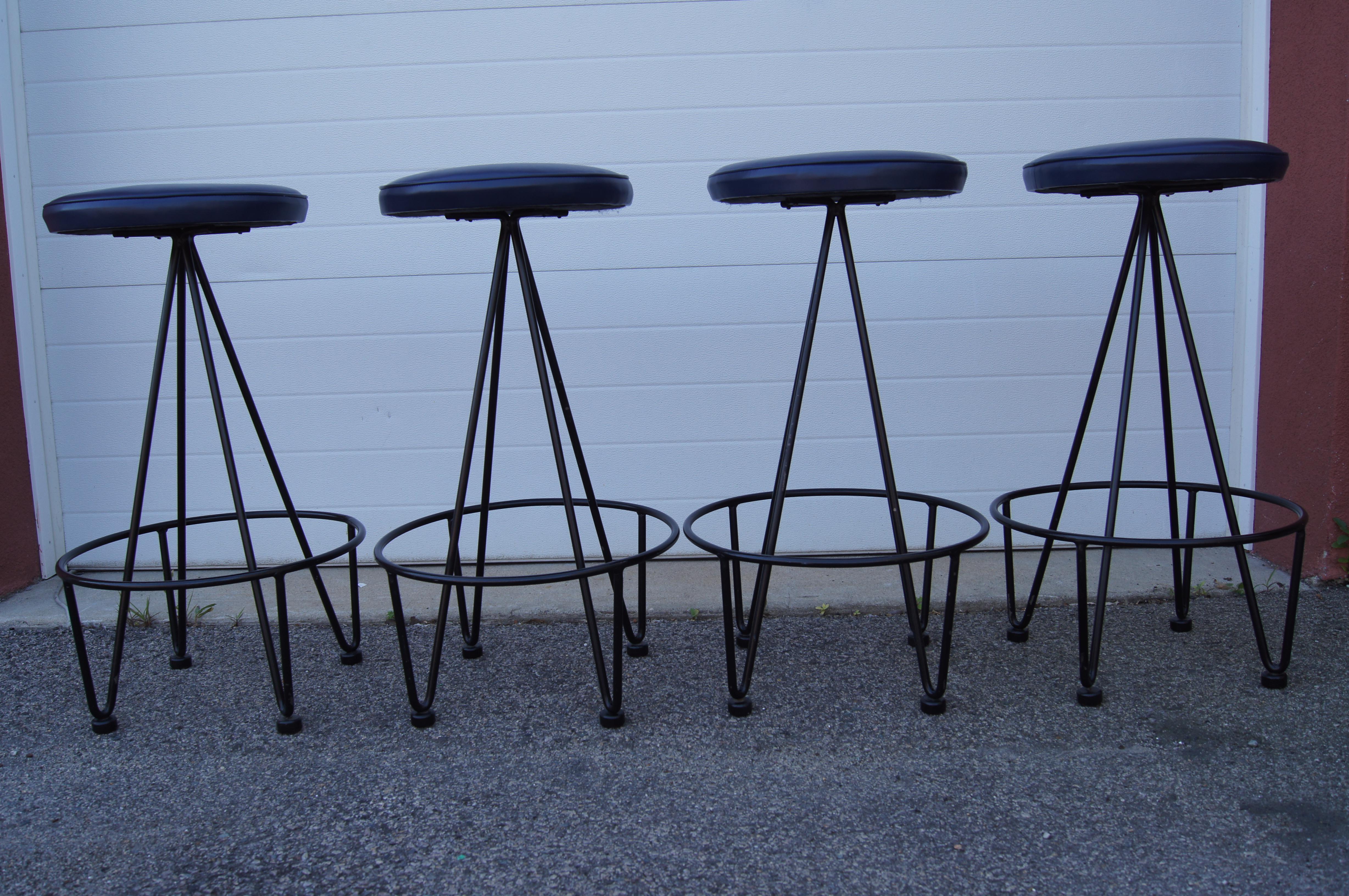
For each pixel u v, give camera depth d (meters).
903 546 2.03
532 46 2.90
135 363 3.05
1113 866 1.56
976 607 2.69
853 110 2.91
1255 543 2.42
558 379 2.28
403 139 2.95
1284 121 2.74
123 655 2.51
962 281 2.97
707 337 3.01
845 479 3.07
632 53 2.90
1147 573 2.85
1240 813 1.69
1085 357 3.00
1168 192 2.06
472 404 2.23
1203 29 2.86
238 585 3.02
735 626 2.59
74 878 1.61
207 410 3.06
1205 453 3.03
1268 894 1.49
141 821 1.77
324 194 2.97
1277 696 2.10
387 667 2.41
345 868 1.62
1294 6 2.67
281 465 3.09
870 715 2.08
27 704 2.24
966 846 1.63
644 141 2.93
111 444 3.09
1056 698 2.13
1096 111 2.90
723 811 1.75
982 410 3.03
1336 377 2.61
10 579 2.95
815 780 1.84
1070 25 2.87
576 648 2.51
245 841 1.70
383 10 2.90
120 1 2.92
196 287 2.02
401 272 3.00
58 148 2.98
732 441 3.06
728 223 2.96
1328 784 1.76
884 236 2.95
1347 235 2.54
